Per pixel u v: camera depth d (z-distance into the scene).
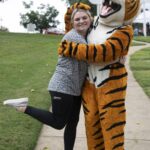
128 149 6.32
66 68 5.00
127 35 4.77
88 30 5.09
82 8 5.07
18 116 7.63
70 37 4.91
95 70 4.91
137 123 7.59
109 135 4.89
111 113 4.86
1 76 12.20
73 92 5.07
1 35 33.47
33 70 13.68
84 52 4.74
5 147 6.12
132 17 4.91
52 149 6.23
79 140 6.61
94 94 5.01
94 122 5.07
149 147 6.41
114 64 4.85
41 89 10.37
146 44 32.03
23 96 9.46
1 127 7.01
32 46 24.70
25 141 6.38
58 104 5.07
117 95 4.87
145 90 10.58
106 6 4.89
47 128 7.17
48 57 18.14
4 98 9.20
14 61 15.98
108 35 4.84
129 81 12.01
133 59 18.42
